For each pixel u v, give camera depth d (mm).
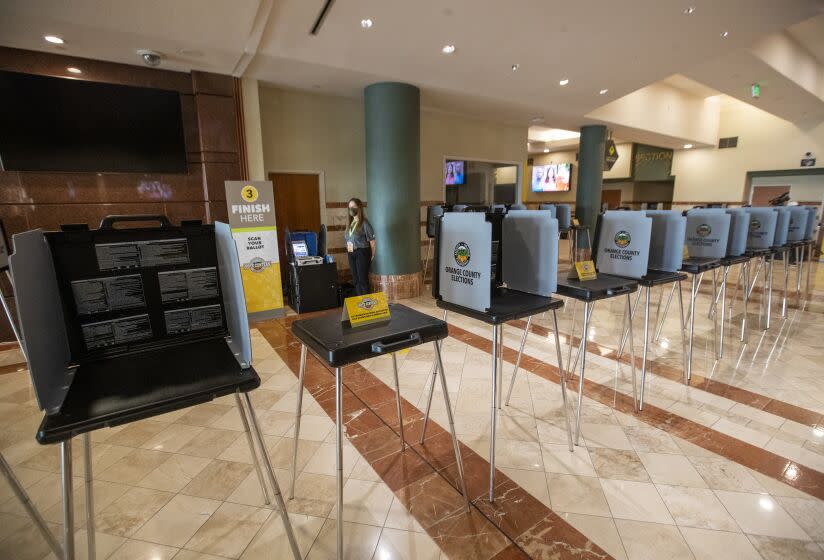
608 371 3148
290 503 1780
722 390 2830
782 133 10102
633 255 2564
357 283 5160
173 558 1517
